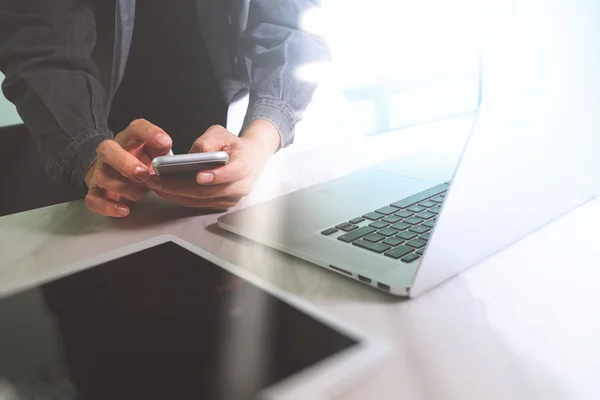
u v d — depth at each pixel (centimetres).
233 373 31
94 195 66
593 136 61
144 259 48
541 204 57
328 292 45
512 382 33
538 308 42
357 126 113
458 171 42
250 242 56
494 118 42
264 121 85
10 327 37
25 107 76
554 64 47
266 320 37
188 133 114
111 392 29
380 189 68
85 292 42
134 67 107
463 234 47
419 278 43
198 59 109
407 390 32
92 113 77
